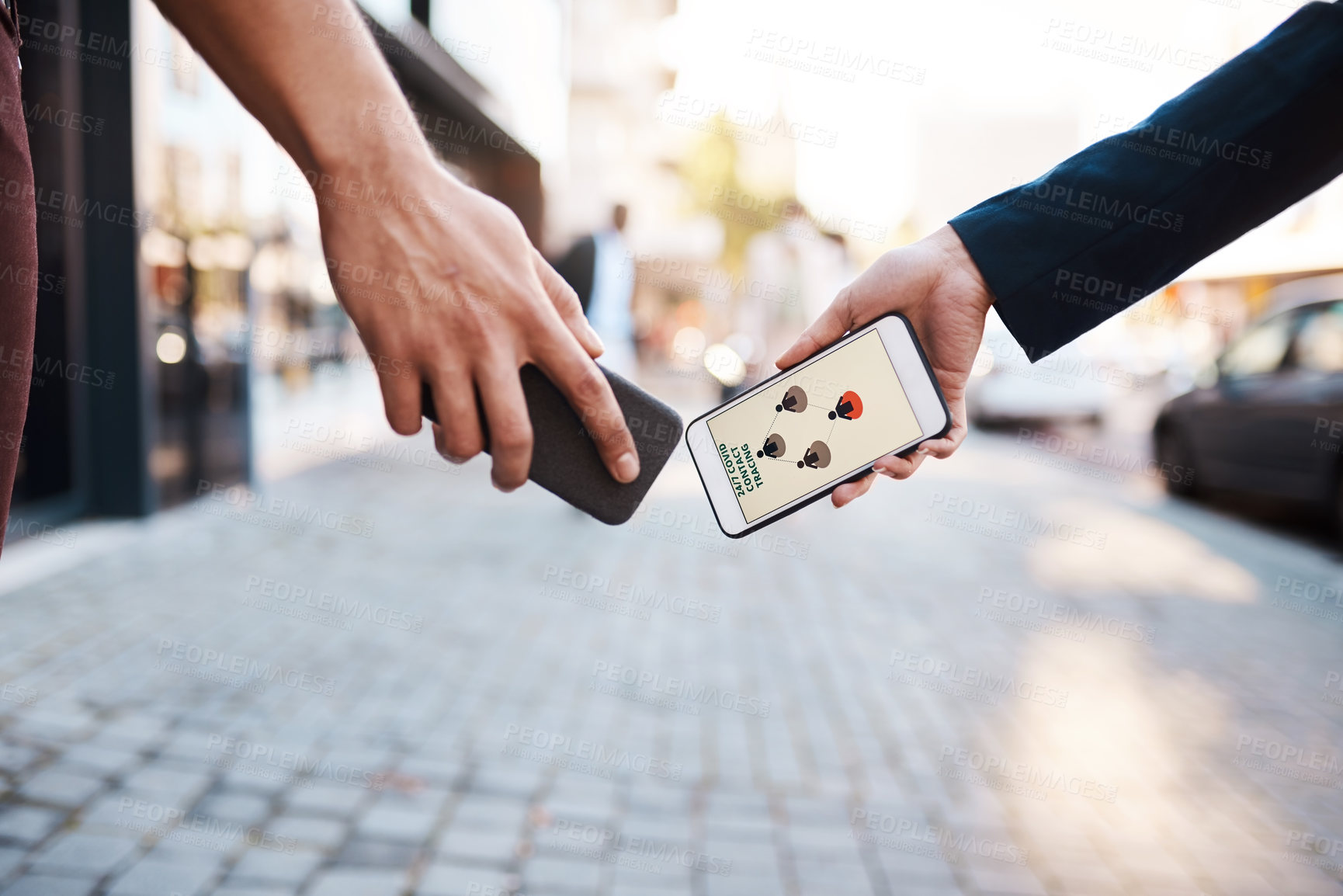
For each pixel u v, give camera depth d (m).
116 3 5.43
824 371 1.23
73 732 3.00
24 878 2.22
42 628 3.97
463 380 0.82
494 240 0.82
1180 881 2.59
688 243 28.03
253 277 7.01
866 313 1.23
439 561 5.61
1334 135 1.17
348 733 3.17
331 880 2.33
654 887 2.40
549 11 14.11
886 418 1.20
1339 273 13.32
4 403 0.78
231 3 0.75
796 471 1.23
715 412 1.26
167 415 6.15
